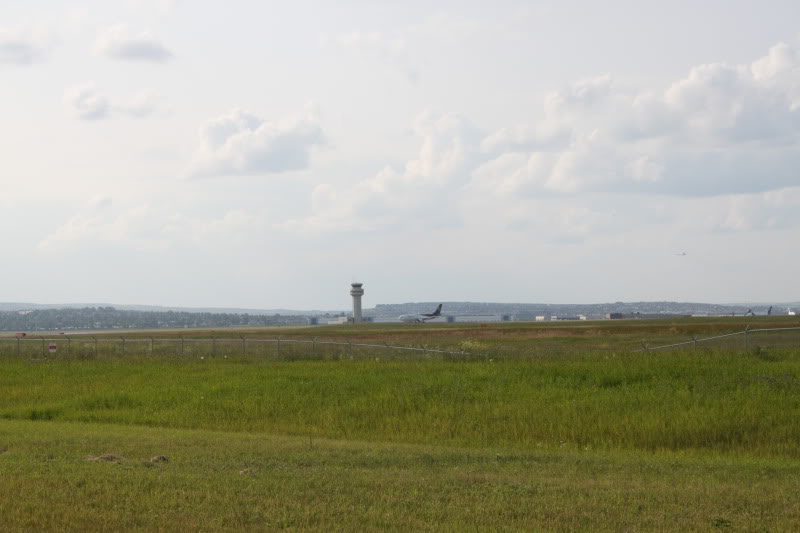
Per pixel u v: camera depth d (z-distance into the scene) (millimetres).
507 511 13055
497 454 20672
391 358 50844
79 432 25031
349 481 15602
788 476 17219
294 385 36938
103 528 11594
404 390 33938
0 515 12273
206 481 15312
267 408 31172
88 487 14469
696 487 15375
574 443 23688
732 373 35438
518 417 27359
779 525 12219
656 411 27594
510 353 52594
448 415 28453
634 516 12805
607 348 58844
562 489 14977
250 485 14945
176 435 24547
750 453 22312
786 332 63188
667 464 19062
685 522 12391
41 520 11992
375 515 12695
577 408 28719
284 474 16422
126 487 14555
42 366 51188
